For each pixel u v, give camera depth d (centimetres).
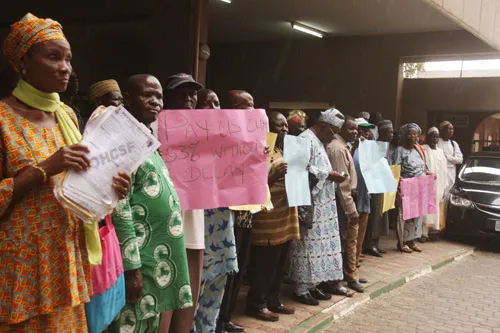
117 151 222
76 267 221
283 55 1302
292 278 554
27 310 209
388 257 816
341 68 1252
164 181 294
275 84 1314
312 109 1296
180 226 297
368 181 643
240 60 1340
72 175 211
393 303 611
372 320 547
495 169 1034
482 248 971
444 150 1035
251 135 356
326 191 553
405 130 842
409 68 1653
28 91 217
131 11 746
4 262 209
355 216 595
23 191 204
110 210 221
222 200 349
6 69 345
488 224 941
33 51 212
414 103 1269
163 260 290
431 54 1170
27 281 210
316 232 545
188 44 702
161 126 332
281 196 483
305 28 1135
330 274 554
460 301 632
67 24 821
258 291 498
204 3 728
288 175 479
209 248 384
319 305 560
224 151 348
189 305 299
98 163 216
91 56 1249
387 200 766
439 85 1249
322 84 1272
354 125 612
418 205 845
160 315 317
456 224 974
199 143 340
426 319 560
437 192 934
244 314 511
